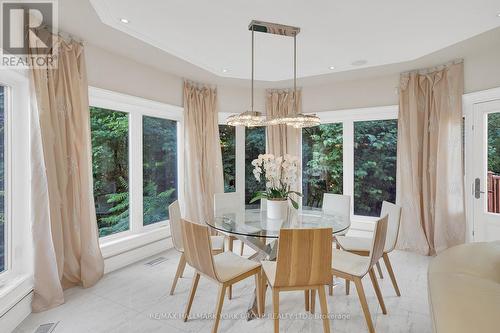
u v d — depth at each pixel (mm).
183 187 4297
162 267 3334
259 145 4938
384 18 2492
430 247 3625
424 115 3709
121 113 3541
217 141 4523
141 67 3615
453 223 3459
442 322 708
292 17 2475
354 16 2457
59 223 2506
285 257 1850
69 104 2680
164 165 4129
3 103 2227
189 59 3492
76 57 2785
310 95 4613
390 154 4160
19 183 2330
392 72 3947
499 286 879
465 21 2547
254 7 2318
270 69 3869
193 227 2051
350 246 2805
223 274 2078
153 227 3918
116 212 3484
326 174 4625
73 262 2713
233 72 3996
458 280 925
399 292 2613
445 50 3199
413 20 2527
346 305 2447
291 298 2584
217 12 2398
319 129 4664
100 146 3301
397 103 3990
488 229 3271
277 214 2713
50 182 2402
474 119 3363
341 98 4402
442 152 3516
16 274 2293
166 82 3973
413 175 3730
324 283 1923
